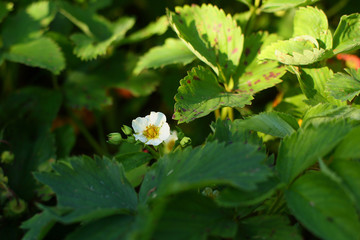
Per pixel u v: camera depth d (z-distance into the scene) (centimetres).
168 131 59
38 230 53
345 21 59
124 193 54
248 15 67
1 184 62
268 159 55
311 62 60
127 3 80
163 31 71
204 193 57
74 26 78
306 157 53
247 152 52
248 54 63
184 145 58
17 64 76
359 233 50
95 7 76
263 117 56
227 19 63
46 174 54
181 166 53
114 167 55
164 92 73
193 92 60
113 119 75
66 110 76
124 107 76
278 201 54
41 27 72
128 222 52
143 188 54
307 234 56
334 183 51
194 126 70
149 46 76
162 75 73
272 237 52
